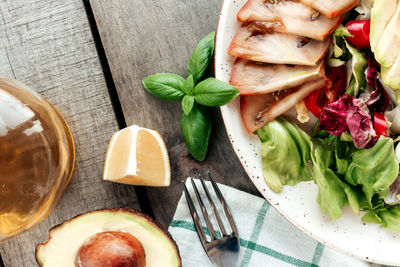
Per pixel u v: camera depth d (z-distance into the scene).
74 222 0.41
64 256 0.41
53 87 0.44
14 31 0.44
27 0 0.44
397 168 0.41
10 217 0.41
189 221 0.44
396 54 0.40
